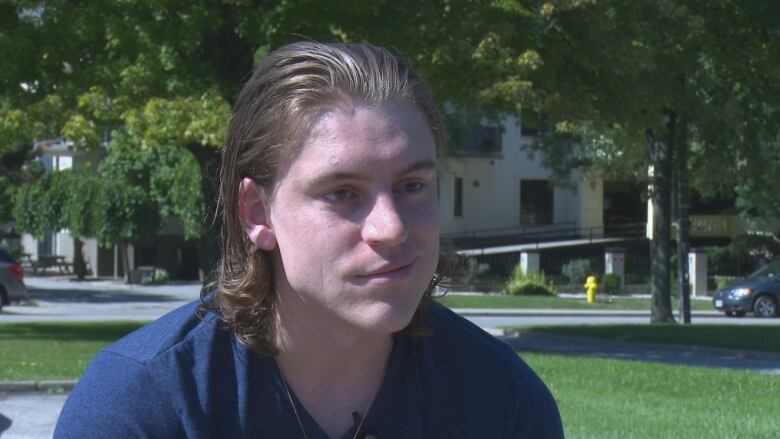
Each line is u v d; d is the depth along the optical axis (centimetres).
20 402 1042
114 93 1414
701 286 4112
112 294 3700
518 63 1485
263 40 1504
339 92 174
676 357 1627
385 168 174
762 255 4300
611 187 4988
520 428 206
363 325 174
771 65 2052
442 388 199
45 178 4162
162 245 4631
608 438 751
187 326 193
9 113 1387
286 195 178
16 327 1936
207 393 185
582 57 1639
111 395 182
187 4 1437
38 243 5216
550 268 4550
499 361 206
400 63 185
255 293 189
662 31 1864
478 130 4772
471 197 4797
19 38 1444
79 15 1451
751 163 2400
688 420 840
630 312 3222
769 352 1623
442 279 212
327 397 195
